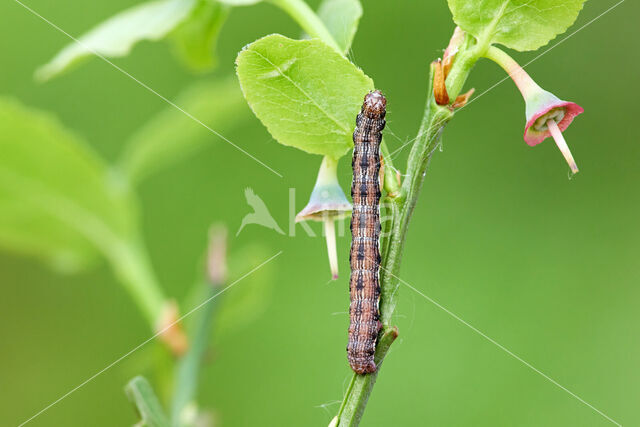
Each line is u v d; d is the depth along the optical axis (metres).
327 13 0.21
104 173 0.23
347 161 0.26
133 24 0.23
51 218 0.24
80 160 0.23
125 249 0.24
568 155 0.19
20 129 0.23
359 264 0.21
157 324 0.22
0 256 0.43
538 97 0.19
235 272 0.24
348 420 0.19
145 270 0.24
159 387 0.23
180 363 0.22
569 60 0.51
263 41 0.19
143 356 0.23
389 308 0.19
